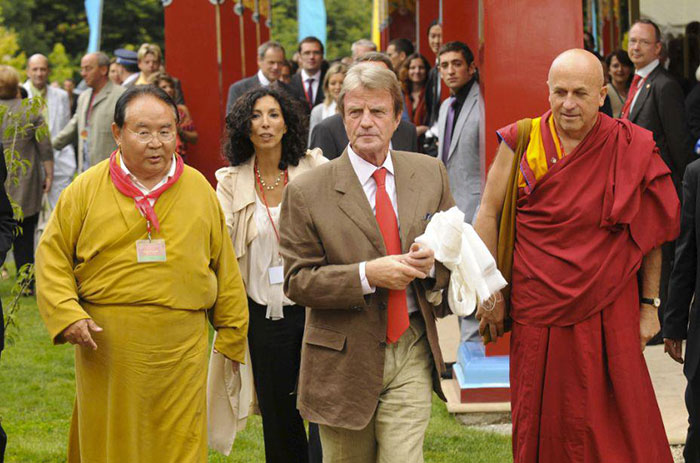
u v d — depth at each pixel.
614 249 6.44
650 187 6.46
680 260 6.82
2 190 7.23
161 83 16.22
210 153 17.98
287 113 7.41
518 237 6.66
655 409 6.64
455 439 8.85
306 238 5.92
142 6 51.28
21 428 9.58
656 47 11.22
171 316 6.17
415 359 5.99
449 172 11.19
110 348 6.13
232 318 6.57
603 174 6.44
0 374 11.67
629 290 6.52
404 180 6.01
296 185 5.98
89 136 15.39
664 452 6.66
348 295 5.73
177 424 6.23
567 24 9.30
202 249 6.30
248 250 7.36
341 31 66.38
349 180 5.94
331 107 13.49
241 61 21.34
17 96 15.44
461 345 9.91
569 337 6.52
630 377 6.47
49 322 6.06
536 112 9.37
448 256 5.73
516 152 6.62
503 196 6.73
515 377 6.75
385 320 5.84
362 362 5.84
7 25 49.56
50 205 18.39
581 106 6.32
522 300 6.63
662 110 11.13
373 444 6.08
